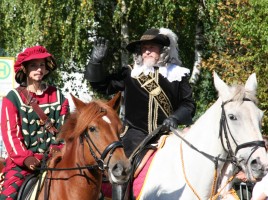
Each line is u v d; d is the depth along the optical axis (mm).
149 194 10883
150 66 11984
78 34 30266
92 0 30078
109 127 9484
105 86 12227
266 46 23812
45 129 10625
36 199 10141
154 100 11859
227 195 11430
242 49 28625
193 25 32531
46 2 30375
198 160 10594
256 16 24266
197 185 10570
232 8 28047
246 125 9977
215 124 10461
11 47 33656
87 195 9852
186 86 11992
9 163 10586
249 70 26297
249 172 9844
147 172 11086
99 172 9844
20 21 32219
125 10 31516
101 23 34031
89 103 9836
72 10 30375
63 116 10766
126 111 12133
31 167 10203
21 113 10547
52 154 10406
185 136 10992
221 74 27453
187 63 34156
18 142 10320
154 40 11898
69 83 35812
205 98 31984
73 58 33125
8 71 18375
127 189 11234
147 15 31812
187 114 11555
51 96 10859
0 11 32750
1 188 10578
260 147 9820
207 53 32281
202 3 32062
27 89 10766
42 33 30578
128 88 12062
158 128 11367
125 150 11797
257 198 11492
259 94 24266
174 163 10914
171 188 10734
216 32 30734
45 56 10609
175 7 30109
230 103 10203
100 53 11867
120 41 33594
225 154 10367
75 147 9891
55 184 10078
